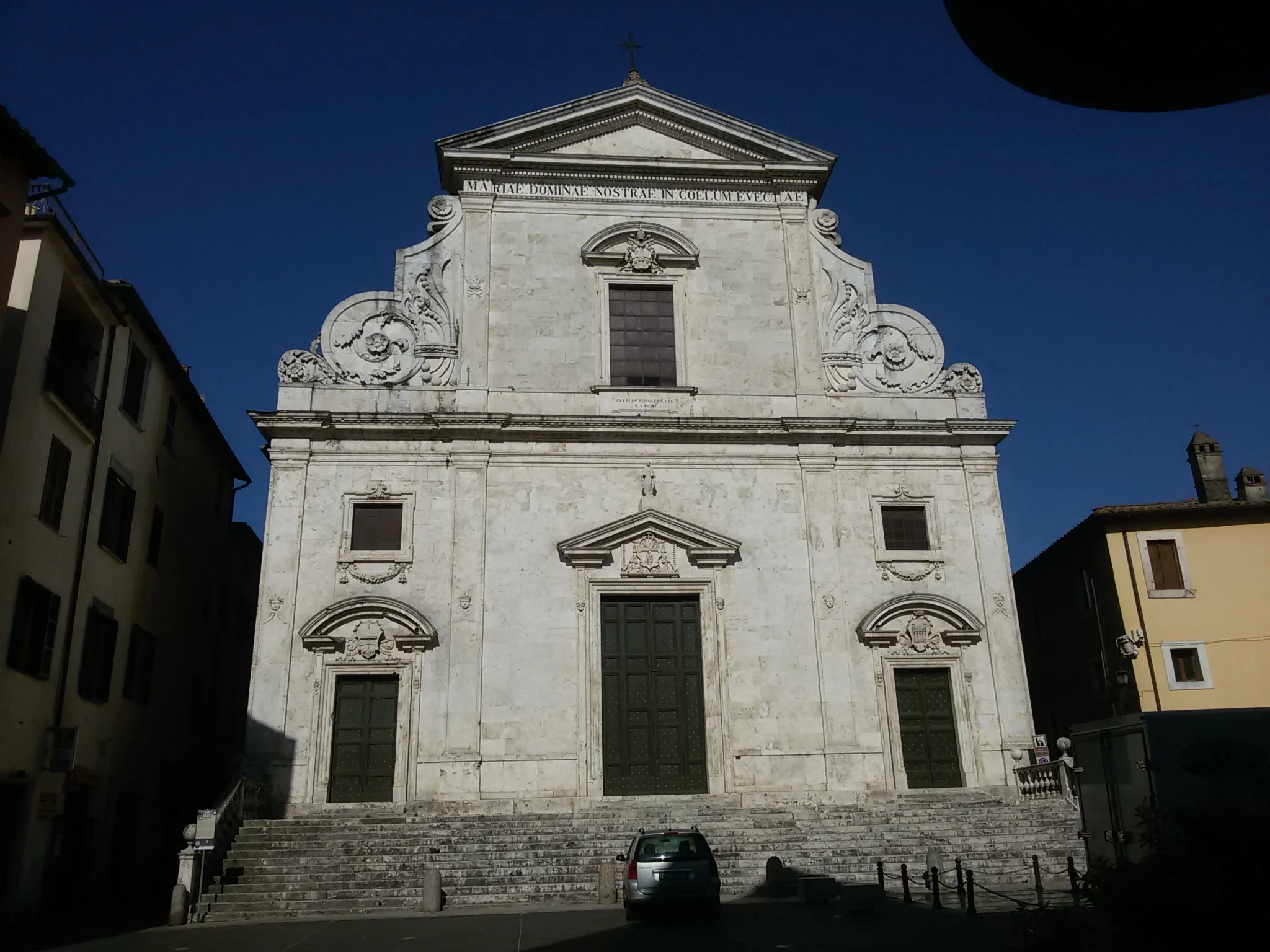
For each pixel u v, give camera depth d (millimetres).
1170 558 30375
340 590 25531
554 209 29547
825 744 25562
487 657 25406
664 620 26641
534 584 26141
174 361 27516
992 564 27406
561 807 24359
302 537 25812
